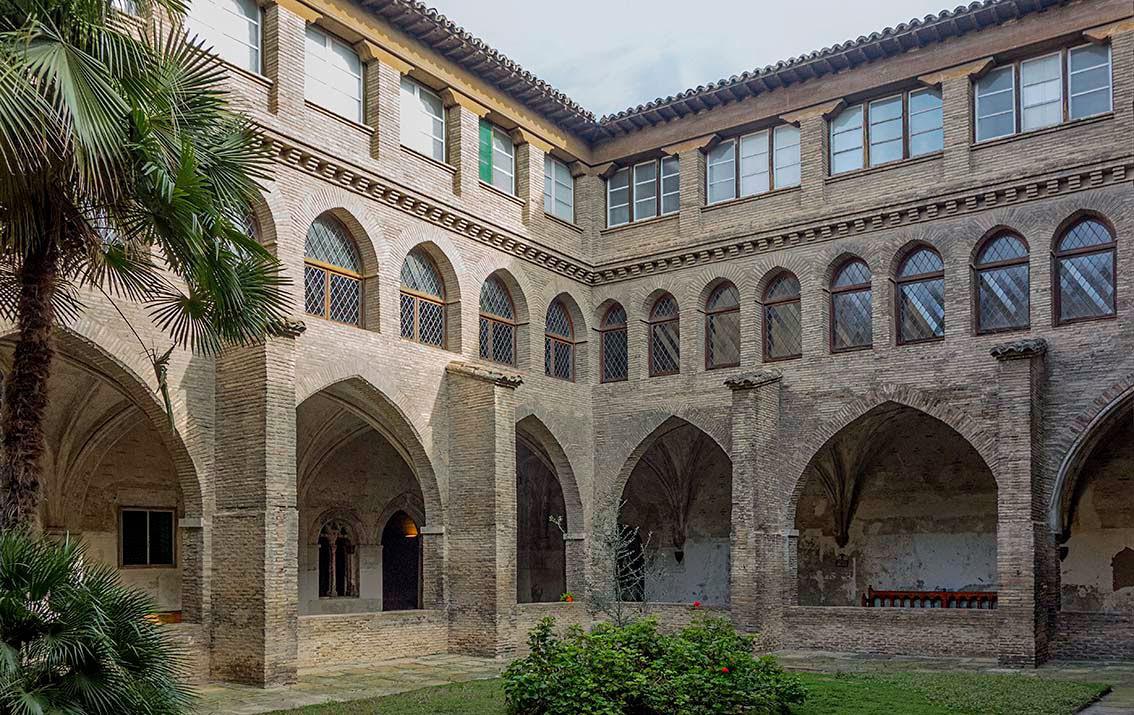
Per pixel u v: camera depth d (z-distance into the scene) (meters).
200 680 19.66
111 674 10.02
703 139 29.61
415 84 26.16
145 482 26.27
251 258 14.67
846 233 27.11
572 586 29.47
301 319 21.34
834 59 27.05
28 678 9.55
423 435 24.95
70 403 23.02
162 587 26.44
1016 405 23.14
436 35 25.61
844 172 27.38
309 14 23.16
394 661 23.33
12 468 11.58
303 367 22.19
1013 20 25.11
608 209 31.44
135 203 12.80
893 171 26.59
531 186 28.98
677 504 34.03
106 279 18.95
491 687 18.38
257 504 19.75
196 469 20.27
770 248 28.22
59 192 11.99
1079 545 27.61
